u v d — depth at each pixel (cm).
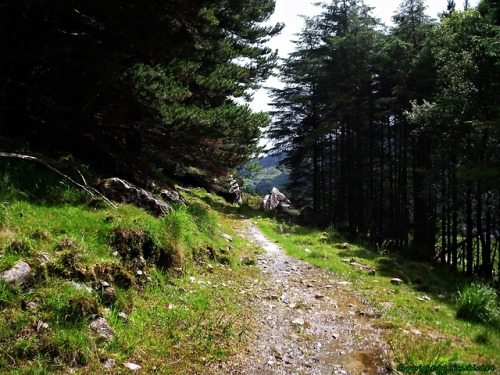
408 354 548
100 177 885
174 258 716
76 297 425
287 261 1220
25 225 515
